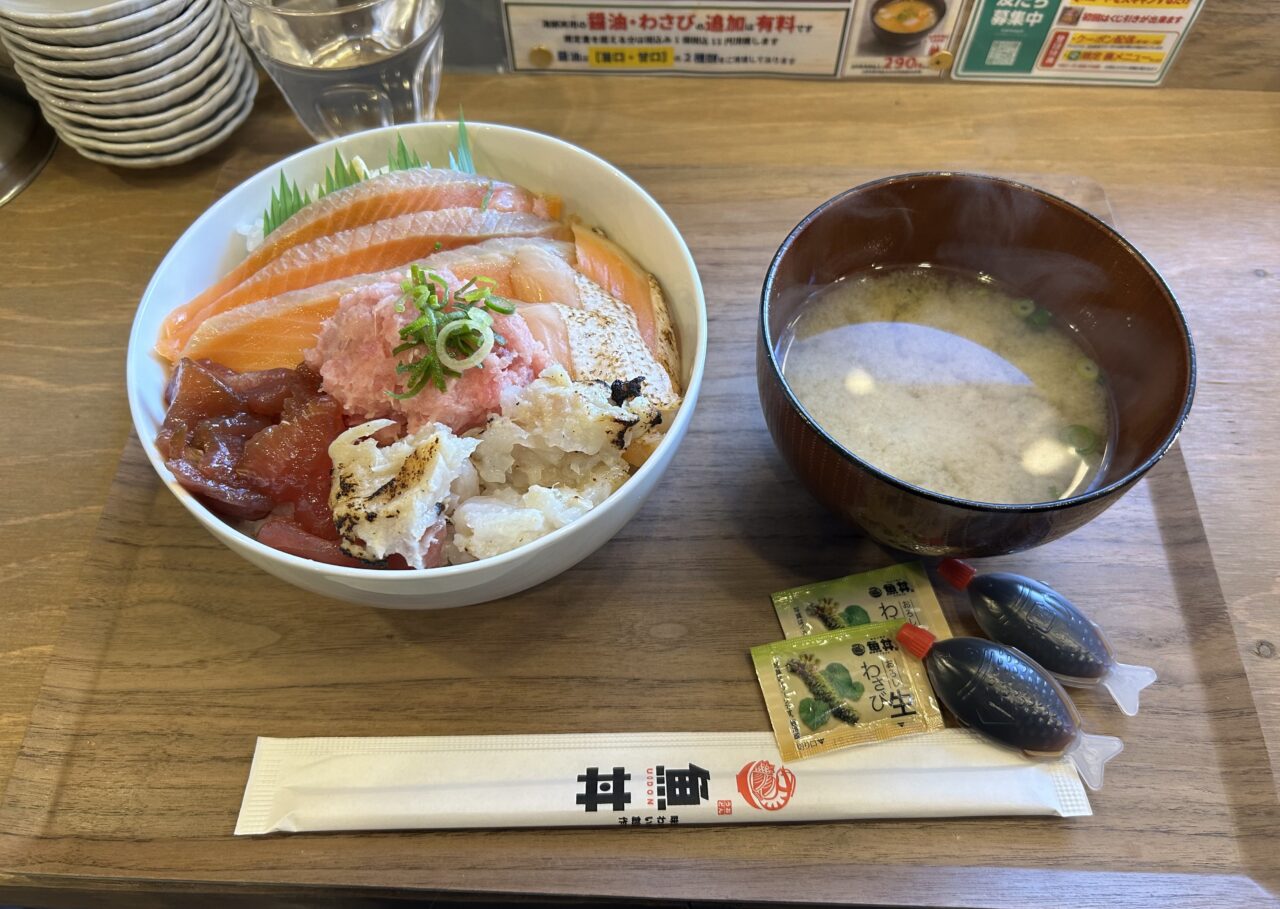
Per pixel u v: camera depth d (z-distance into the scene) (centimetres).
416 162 32
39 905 25
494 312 27
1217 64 39
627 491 23
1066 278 28
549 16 38
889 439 27
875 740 24
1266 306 33
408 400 26
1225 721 25
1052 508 21
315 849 23
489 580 23
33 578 28
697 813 23
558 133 39
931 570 28
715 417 31
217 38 37
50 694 25
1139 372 26
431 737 25
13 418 31
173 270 29
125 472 29
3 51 36
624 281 30
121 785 24
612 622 27
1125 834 23
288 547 25
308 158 31
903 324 29
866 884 23
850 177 37
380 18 36
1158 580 27
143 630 27
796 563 28
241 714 25
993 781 24
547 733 25
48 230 36
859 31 38
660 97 40
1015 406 28
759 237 35
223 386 27
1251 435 30
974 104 39
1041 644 25
